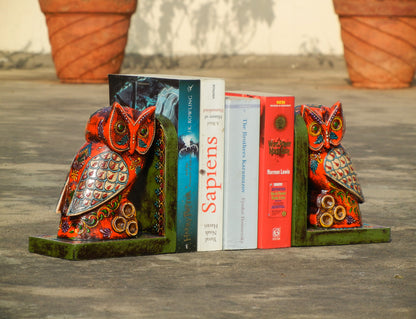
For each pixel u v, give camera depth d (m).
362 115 9.69
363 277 3.55
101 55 12.38
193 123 3.86
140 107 4.12
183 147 3.85
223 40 16.53
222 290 3.30
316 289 3.35
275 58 16.73
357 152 7.24
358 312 3.06
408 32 12.40
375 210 5.01
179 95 3.82
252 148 3.99
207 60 16.38
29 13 15.73
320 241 4.13
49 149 6.98
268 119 3.99
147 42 16.16
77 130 8.04
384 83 12.62
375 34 12.40
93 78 12.56
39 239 3.81
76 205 3.73
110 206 3.80
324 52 16.94
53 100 10.40
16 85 12.23
